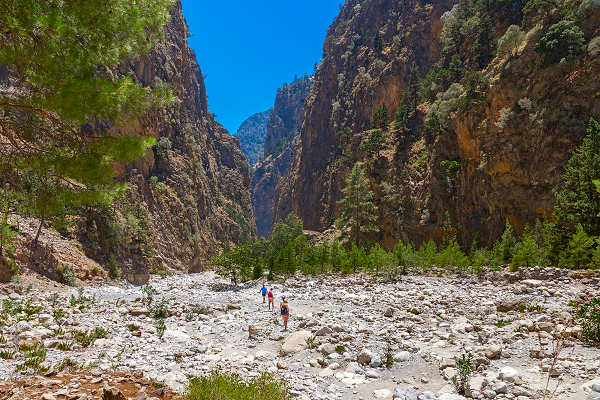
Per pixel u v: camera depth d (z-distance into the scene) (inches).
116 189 378.3
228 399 271.0
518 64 2701.8
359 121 5378.9
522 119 2517.2
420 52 5251.0
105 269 1737.2
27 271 1177.4
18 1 281.4
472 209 2797.7
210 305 842.8
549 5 2834.6
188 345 480.1
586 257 1058.1
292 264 1674.5
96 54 331.0
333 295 895.1
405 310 655.1
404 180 3508.9
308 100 7130.9
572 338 387.9
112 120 348.8
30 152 341.4
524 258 1178.0
